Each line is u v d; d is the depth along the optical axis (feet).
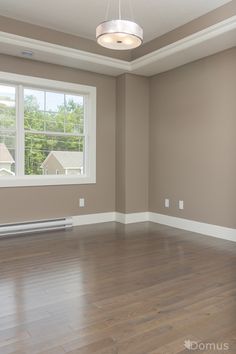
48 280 8.79
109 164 17.52
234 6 11.50
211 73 14.02
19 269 9.64
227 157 13.46
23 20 13.19
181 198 15.78
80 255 11.16
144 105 17.57
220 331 6.15
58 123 15.94
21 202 14.67
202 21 12.83
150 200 17.80
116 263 10.30
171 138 16.28
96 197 17.10
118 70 16.28
